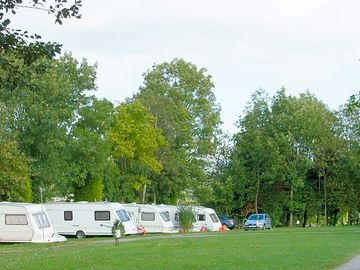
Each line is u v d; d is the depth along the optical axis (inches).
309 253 999.6
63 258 899.4
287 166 2765.7
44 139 1969.7
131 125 2326.5
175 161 2630.4
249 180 2883.9
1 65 499.8
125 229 1790.1
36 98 1937.7
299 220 3036.4
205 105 2888.8
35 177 2000.5
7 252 1150.3
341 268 780.0
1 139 1727.4
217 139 2938.0
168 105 2699.3
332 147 2832.2
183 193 2709.2
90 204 1813.5
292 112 2871.6
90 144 2081.7
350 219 3125.0
